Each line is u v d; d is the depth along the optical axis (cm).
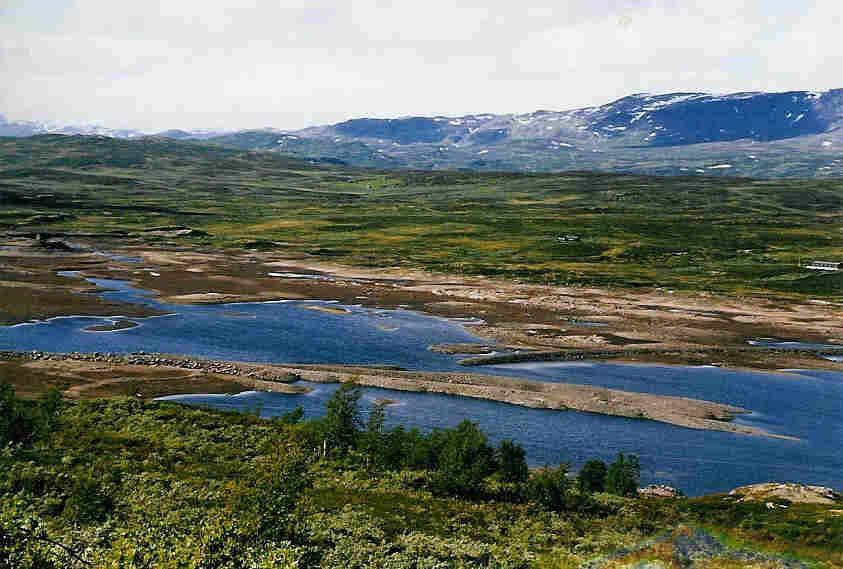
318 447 6519
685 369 11588
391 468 6256
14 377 9100
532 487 5656
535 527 4803
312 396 9300
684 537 4128
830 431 8806
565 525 4884
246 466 5509
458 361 11462
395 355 11650
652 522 4950
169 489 4625
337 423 6531
